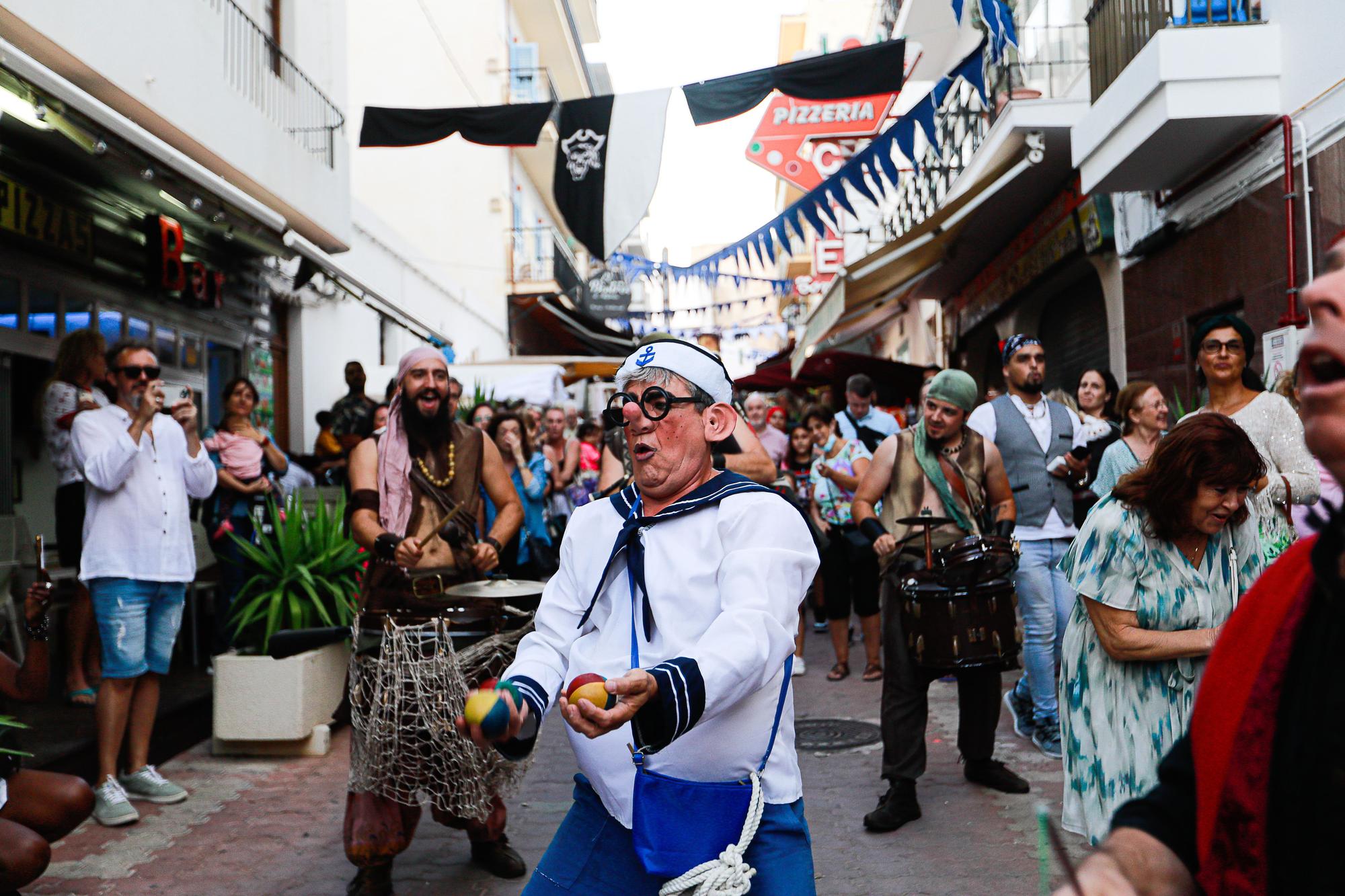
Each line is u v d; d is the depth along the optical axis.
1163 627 3.14
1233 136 8.20
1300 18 7.44
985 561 4.55
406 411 3.89
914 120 8.09
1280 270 7.66
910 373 18.50
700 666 1.91
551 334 32.78
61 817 3.63
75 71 6.99
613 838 2.22
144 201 9.40
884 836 4.57
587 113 8.12
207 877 4.18
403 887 4.09
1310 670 1.20
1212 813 1.28
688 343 2.35
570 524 2.39
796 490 9.62
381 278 17.45
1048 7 13.30
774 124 13.45
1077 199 12.04
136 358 5.01
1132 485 3.18
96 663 6.92
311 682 6.01
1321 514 1.17
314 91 12.12
